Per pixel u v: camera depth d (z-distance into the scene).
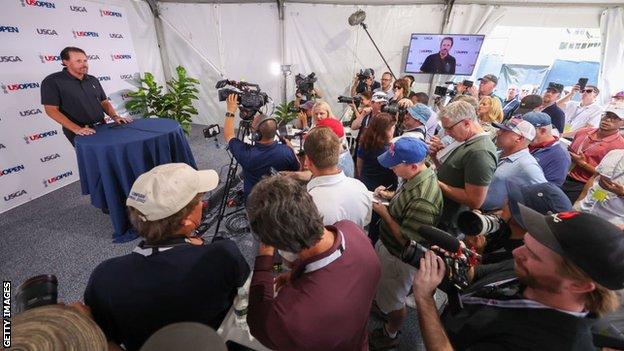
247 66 5.12
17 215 2.74
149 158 2.39
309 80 4.14
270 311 0.69
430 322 0.75
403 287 1.42
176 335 0.56
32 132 2.99
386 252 1.44
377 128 1.95
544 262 0.60
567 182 2.39
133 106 4.04
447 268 0.81
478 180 1.40
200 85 5.38
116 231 2.38
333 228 0.81
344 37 4.70
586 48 4.07
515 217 1.03
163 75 5.21
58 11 3.20
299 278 0.73
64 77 2.54
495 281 0.81
